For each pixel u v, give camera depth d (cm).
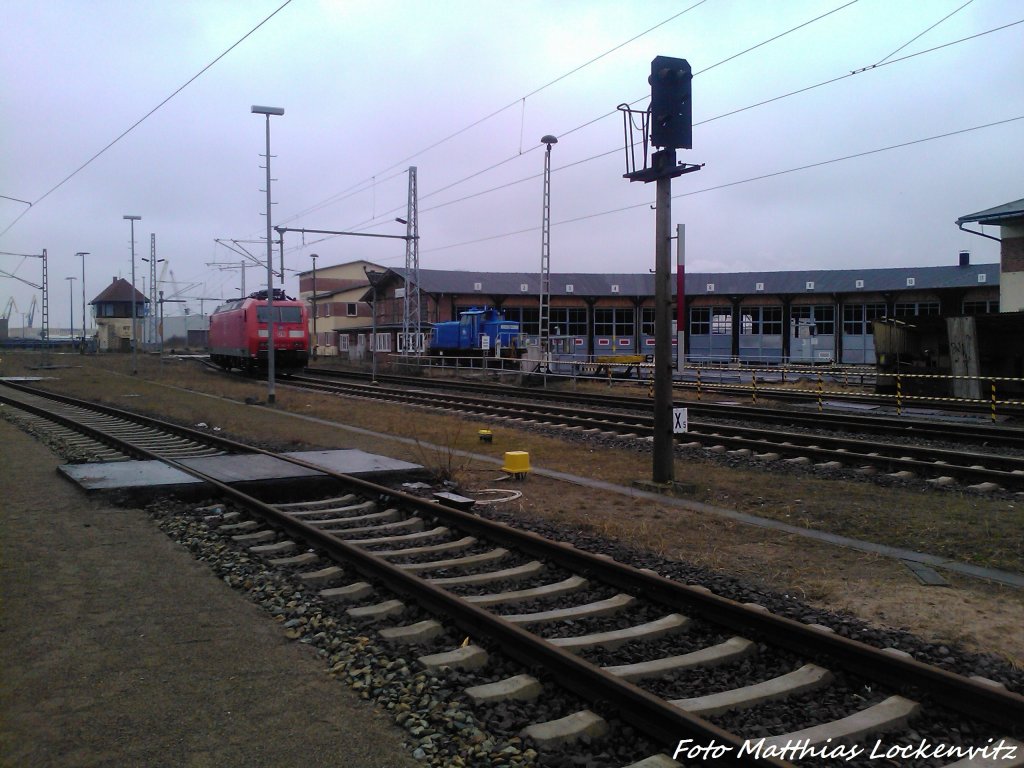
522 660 546
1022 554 838
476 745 441
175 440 1733
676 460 1498
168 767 411
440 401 2598
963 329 2581
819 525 977
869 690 514
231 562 790
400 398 2847
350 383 3681
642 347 5978
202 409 2547
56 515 980
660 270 1205
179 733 447
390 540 887
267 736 446
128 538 881
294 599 679
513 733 460
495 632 579
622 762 433
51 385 3784
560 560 789
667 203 1197
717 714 487
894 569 791
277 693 502
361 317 8794
